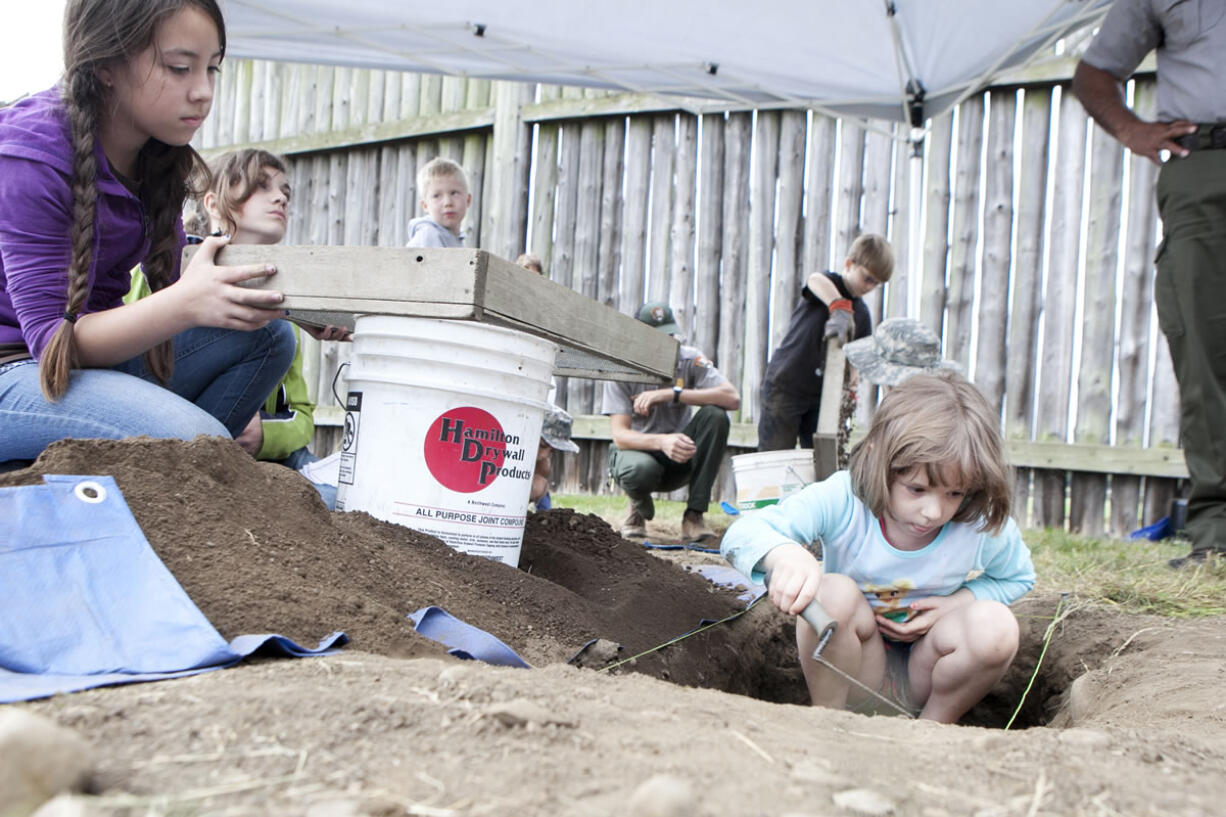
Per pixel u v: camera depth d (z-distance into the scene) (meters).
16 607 1.73
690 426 5.68
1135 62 4.56
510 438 2.87
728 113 7.52
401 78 8.98
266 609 1.90
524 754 1.23
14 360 2.60
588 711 1.43
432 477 2.77
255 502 2.30
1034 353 6.60
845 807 1.14
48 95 2.62
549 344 2.95
